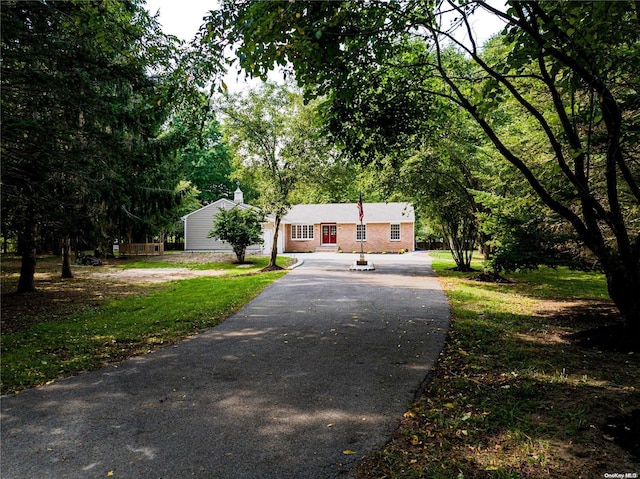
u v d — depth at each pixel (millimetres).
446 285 13977
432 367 5469
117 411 4203
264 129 18734
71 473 3090
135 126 9672
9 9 7461
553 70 5398
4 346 6805
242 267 22391
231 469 3123
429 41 7105
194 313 9312
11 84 7844
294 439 3574
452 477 2969
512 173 10539
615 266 6578
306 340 6957
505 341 6723
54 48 8148
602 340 6531
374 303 10500
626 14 5086
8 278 17453
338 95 6145
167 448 3447
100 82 9328
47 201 9039
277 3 4105
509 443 3455
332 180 19062
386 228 35906
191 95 5910
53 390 4824
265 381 5031
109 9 7121
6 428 3844
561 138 7586
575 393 4508
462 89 9031
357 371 5344
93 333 7699
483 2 5020
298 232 37031
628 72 5898
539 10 4848
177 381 5082
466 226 18312
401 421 3908
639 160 7621
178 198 19859
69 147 9156
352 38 5566
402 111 7098
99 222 12289
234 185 45469
